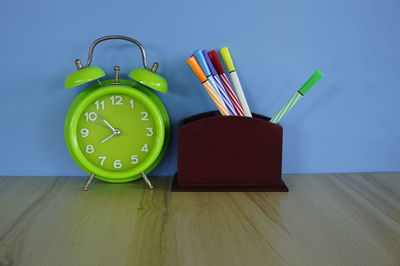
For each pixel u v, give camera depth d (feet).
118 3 3.67
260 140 3.54
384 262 2.46
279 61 3.83
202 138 3.52
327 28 3.81
